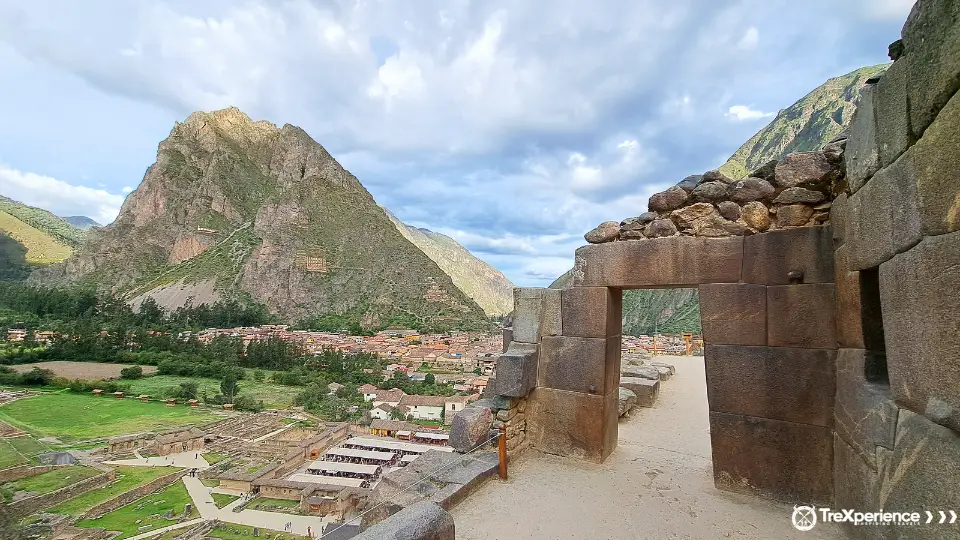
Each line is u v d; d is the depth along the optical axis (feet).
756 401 18.76
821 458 17.31
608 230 22.98
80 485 127.95
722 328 19.66
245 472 138.82
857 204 14.20
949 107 8.81
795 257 18.37
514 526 16.46
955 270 8.67
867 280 14.82
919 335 10.07
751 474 18.72
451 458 21.34
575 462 22.70
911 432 10.91
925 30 9.76
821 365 17.54
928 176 9.56
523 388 22.71
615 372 24.66
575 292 23.59
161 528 104.12
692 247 20.62
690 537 15.70
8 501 112.27
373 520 17.01
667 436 28.50
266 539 97.86
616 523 16.70
